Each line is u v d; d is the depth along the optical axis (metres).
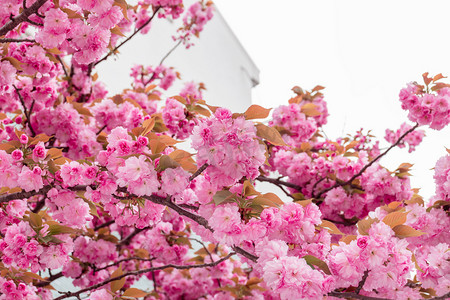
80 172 2.11
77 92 4.23
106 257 3.78
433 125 3.17
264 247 1.65
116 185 2.01
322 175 3.88
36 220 2.33
